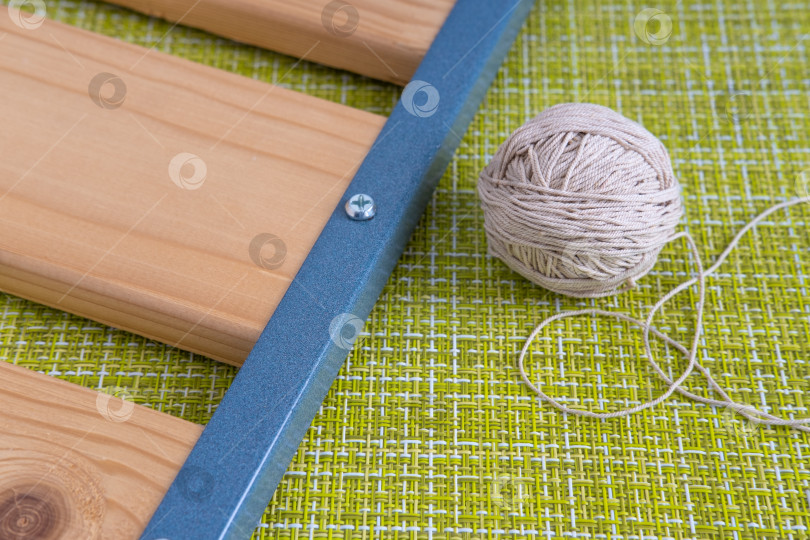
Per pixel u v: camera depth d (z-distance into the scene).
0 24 0.49
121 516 0.42
